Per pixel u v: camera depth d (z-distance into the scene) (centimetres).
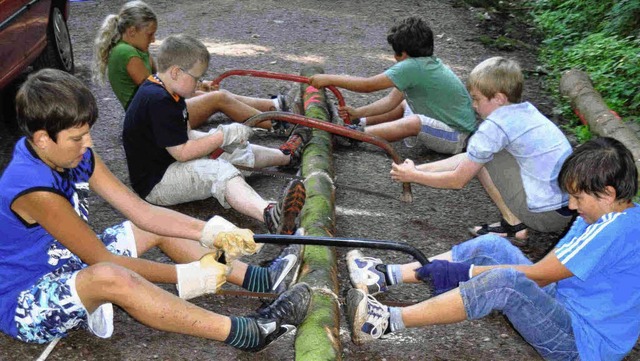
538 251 400
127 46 481
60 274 286
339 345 290
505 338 323
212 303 338
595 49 735
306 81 505
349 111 509
